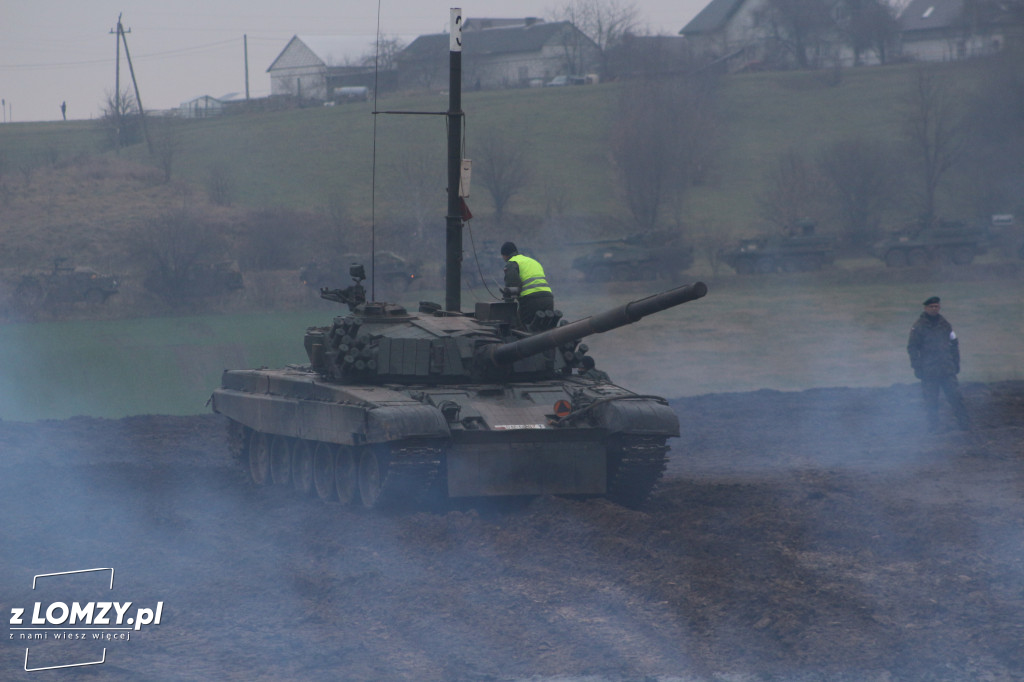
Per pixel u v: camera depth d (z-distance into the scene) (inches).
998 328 5354.3
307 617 1300.4
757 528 1675.7
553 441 1878.7
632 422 1851.6
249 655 1180.5
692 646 1187.9
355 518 1829.5
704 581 1385.3
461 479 1843.0
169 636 1244.5
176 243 7219.5
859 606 1302.9
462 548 1599.4
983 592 1369.3
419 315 2239.2
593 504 1818.4
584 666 1134.4
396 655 1177.4
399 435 1740.9
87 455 2768.2
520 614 1300.4
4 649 1201.4
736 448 2682.1
